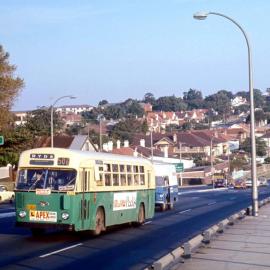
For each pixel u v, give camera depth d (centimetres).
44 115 13750
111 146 11869
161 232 2794
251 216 3362
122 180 2794
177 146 16138
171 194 4666
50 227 2302
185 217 3803
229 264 1636
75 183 2317
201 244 2088
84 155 2402
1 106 7475
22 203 2336
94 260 1867
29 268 1689
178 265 1623
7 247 2170
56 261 1833
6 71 7450
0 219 3456
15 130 7856
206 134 17312
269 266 1595
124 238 2519
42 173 2345
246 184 10456
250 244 2100
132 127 16325
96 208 2486
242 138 19812
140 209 3056
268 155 18550
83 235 2581
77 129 15450
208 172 13062
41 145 9300
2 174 8288
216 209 4669
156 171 4453
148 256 1969
